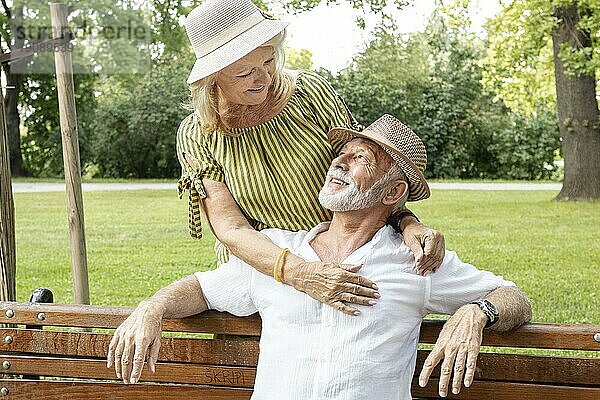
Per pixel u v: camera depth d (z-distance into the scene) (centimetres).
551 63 1348
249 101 236
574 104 1273
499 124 1734
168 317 240
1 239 332
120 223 1084
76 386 257
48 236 1012
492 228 1023
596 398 229
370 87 1700
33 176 1898
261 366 231
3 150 332
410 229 234
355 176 229
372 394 221
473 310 218
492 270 784
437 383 240
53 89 1902
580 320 608
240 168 247
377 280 227
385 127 237
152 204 1277
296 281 226
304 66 1692
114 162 1781
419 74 1723
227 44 231
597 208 1186
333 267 223
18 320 256
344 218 235
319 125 251
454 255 236
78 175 411
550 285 719
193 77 233
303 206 248
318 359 222
